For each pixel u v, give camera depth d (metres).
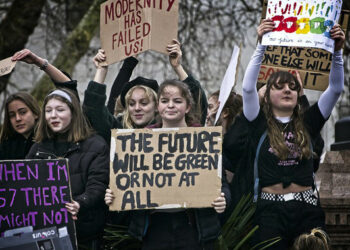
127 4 13.13
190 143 11.70
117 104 14.28
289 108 12.04
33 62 12.95
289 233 11.88
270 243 11.74
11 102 13.51
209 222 11.52
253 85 12.11
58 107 11.97
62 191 11.45
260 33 11.92
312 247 11.06
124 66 14.88
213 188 11.51
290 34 11.83
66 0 26.64
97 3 26.17
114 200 11.59
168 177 11.60
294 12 11.81
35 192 11.34
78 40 25.94
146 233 11.68
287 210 11.84
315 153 12.77
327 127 23.47
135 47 13.00
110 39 13.34
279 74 12.13
